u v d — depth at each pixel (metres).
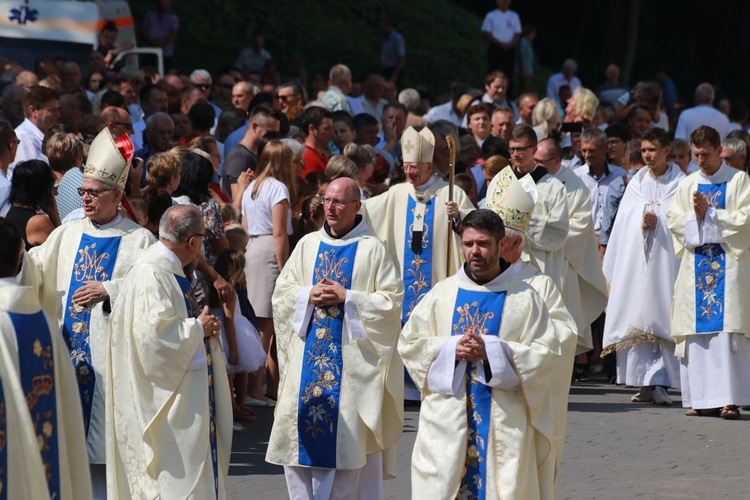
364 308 15.02
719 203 21.77
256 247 20.83
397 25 61.09
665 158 23.80
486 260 12.62
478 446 12.51
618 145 27.92
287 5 56.38
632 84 74.50
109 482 14.05
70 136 18.50
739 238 21.52
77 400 11.76
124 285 14.11
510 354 12.41
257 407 21.34
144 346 13.70
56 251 15.24
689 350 22.17
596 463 18.42
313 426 15.05
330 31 56.69
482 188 25.03
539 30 75.44
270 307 20.89
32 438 10.73
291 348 15.38
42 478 10.74
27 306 11.22
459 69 59.59
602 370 27.88
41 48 31.11
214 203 19.03
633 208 23.95
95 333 14.72
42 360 11.30
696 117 34.78
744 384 21.89
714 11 78.88
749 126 43.91
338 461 14.95
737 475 17.84
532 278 13.17
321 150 24.38
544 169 23.25
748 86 78.38
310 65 53.25
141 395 13.81
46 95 21.27
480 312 12.79
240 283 19.38
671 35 78.50
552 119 29.16
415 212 21.16
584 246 23.80
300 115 26.28
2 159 17.92
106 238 15.20
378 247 15.52
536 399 12.50
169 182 17.67
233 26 52.47
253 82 36.69
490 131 27.83
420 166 20.88
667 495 16.72
